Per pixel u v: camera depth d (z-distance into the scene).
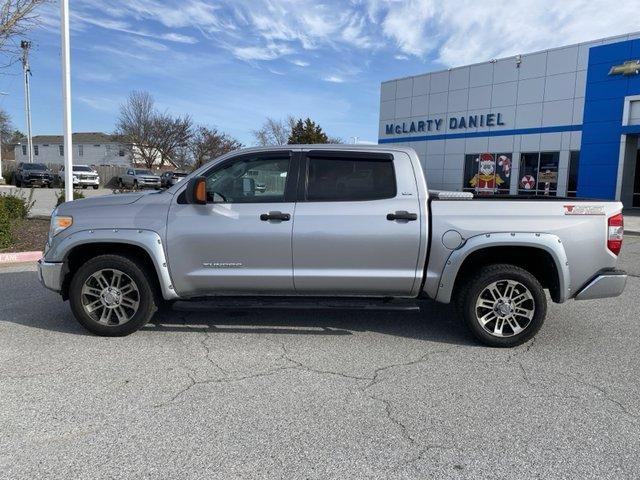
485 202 4.83
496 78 26.31
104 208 5.04
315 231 4.82
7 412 3.51
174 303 5.07
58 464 2.89
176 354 4.66
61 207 5.15
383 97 32.09
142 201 5.05
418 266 4.88
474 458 3.01
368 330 5.45
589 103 22.98
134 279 4.98
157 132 50.72
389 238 4.82
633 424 3.44
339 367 4.40
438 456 3.02
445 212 4.82
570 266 4.76
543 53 24.38
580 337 5.30
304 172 4.98
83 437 3.19
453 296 5.12
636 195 22.98
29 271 8.41
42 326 5.43
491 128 26.78
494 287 4.87
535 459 3.00
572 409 3.65
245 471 2.85
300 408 3.62
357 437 3.23
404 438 3.22
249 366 4.39
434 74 29.11
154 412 3.53
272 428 3.33
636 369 4.43
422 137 30.11
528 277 4.79
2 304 6.29
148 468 2.87
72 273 5.21
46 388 3.90
